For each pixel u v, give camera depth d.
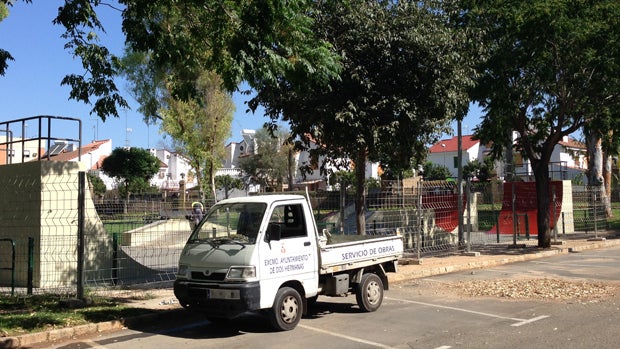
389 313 9.38
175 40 9.61
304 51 9.16
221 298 7.64
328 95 12.41
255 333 8.09
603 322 8.22
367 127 12.49
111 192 43.97
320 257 8.62
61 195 12.41
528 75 17.77
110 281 12.43
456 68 12.63
